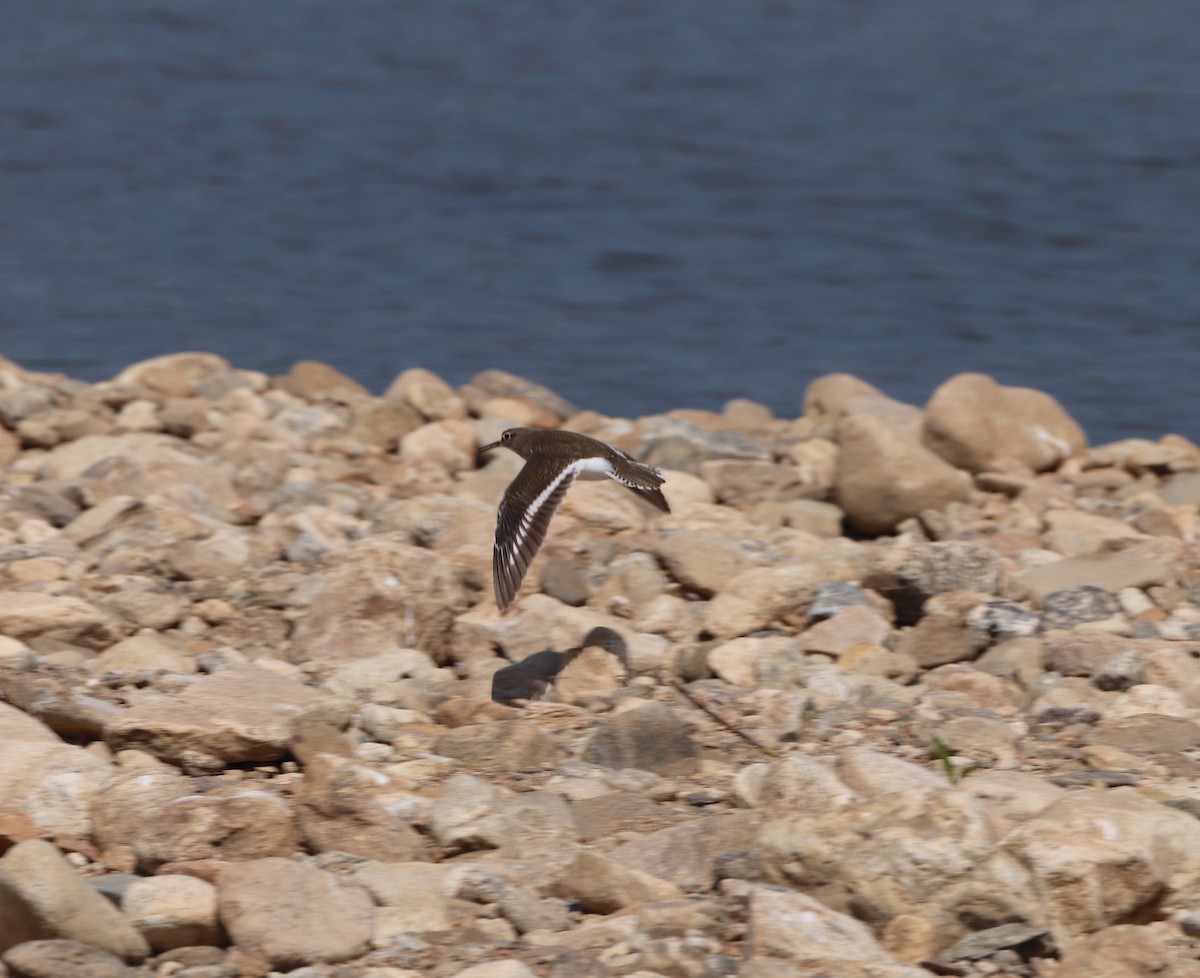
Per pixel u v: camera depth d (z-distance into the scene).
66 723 15.51
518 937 11.94
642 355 49.34
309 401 32.47
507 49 113.38
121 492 24.80
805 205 71.38
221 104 94.00
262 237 64.75
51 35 114.62
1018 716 16.72
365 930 11.70
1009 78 101.69
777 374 47.44
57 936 11.27
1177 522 24.39
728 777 14.96
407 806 13.72
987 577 20.30
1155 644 17.98
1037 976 11.33
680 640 19.20
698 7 129.12
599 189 74.38
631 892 12.20
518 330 52.03
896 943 11.47
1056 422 28.58
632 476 16.34
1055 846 11.97
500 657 18.55
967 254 62.97
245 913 11.59
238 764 15.07
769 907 11.23
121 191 72.62
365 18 124.62
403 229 66.56
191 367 33.16
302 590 19.94
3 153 79.75
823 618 19.50
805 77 103.12
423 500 23.45
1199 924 11.91
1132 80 100.25
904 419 28.88
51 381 31.89
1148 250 63.38
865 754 13.54
